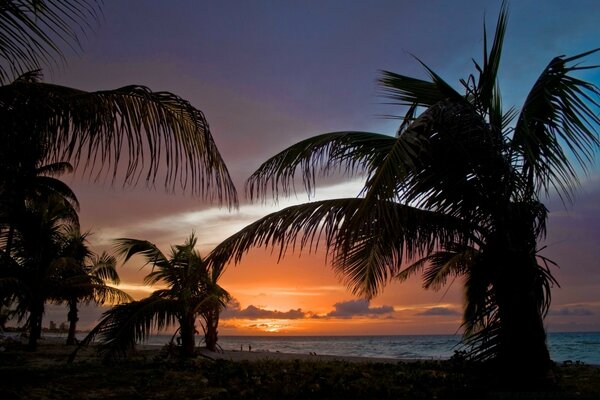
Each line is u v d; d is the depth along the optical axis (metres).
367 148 5.98
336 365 10.48
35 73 3.36
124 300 16.30
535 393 5.10
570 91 5.48
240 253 5.92
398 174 3.95
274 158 6.20
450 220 6.05
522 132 5.84
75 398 6.02
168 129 3.51
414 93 6.59
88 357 12.57
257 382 7.40
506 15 6.20
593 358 21.25
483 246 6.03
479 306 5.95
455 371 8.02
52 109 3.10
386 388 6.11
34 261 14.58
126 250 12.55
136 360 11.30
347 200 5.77
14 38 2.77
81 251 17.67
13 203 11.91
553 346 33.12
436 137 5.64
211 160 3.66
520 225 5.72
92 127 3.20
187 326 12.30
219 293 12.88
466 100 6.10
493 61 6.19
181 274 12.19
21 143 3.17
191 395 6.32
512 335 5.48
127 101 3.37
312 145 5.95
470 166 5.77
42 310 15.01
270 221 5.91
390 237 5.87
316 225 5.60
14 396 5.94
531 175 6.02
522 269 5.59
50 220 14.52
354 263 7.24
